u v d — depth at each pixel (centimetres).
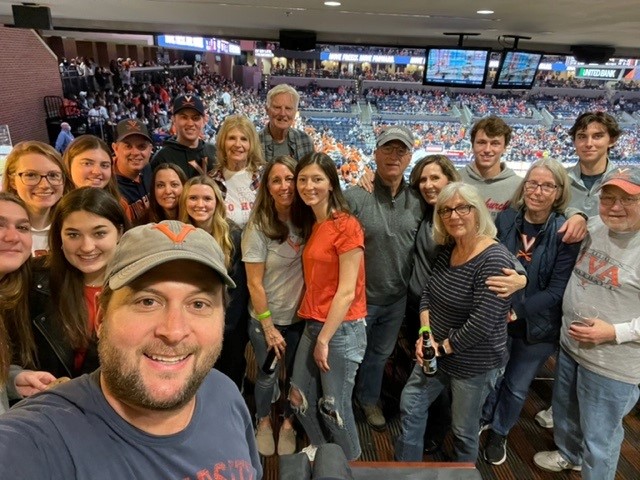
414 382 215
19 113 1039
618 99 2353
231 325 223
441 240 199
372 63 2352
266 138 308
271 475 228
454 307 192
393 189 224
